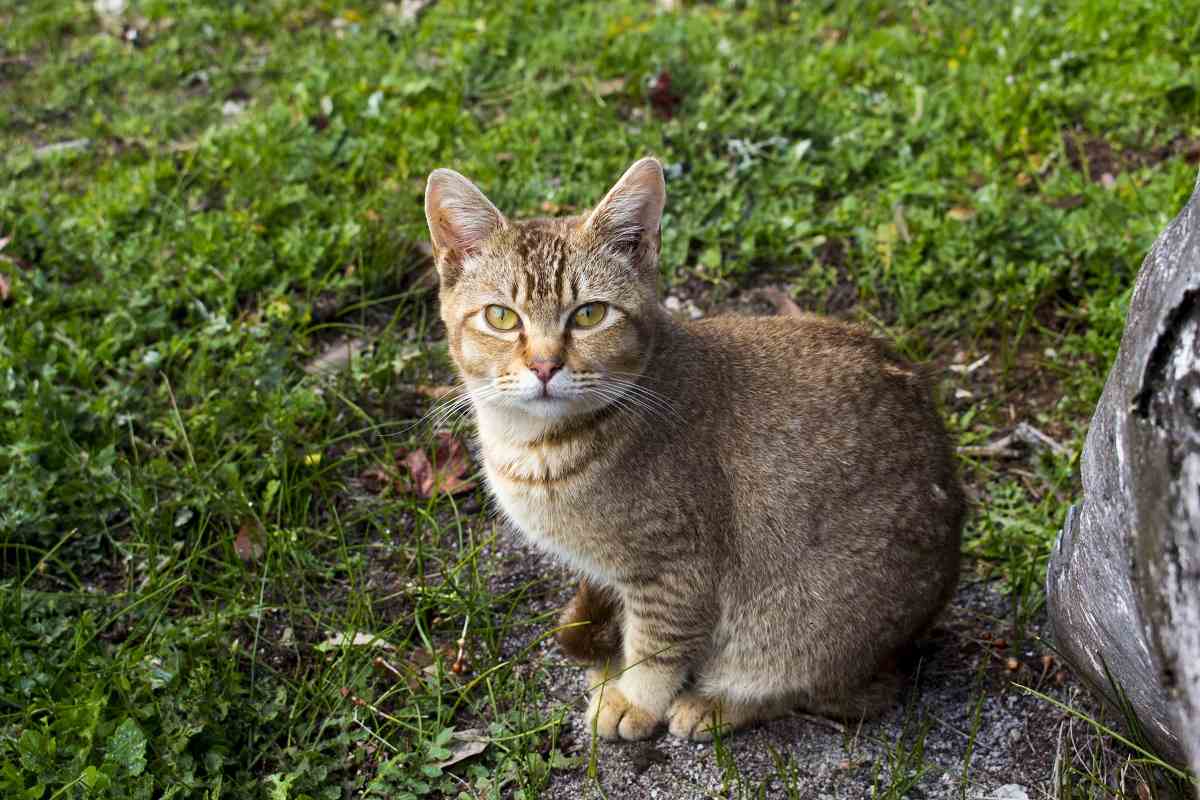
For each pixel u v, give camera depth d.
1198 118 1.29
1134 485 0.75
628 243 0.93
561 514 0.93
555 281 0.91
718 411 0.93
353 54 1.45
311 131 1.31
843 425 0.93
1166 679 0.73
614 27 1.44
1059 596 0.86
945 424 1.02
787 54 1.40
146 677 0.92
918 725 0.94
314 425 1.09
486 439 0.94
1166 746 0.83
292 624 0.98
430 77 1.39
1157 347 0.75
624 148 1.29
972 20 1.42
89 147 1.36
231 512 1.02
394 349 1.14
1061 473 1.05
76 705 0.91
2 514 1.01
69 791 0.88
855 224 1.21
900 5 1.46
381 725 0.94
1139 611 0.75
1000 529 1.03
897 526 0.92
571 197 1.25
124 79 1.46
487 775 0.92
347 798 0.91
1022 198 1.21
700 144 1.28
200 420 1.07
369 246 1.20
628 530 0.92
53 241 1.21
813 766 0.93
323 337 1.17
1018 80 1.32
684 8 1.53
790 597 0.93
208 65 1.48
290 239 1.20
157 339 1.14
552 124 1.32
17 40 1.55
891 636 0.94
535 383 0.90
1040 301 1.15
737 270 1.20
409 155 1.30
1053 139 1.27
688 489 0.92
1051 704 0.94
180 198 1.26
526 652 0.97
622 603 0.97
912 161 1.26
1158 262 0.78
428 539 1.04
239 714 0.93
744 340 0.95
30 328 1.12
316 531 1.03
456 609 1.00
